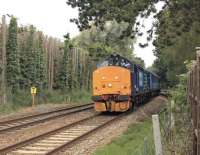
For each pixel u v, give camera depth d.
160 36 29.98
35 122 24.52
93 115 30.45
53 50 49.03
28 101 39.09
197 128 9.05
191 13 27.39
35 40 43.12
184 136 15.41
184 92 20.59
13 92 38.25
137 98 37.53
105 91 31.92
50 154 14.77
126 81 31.86
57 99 45.66
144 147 11.12
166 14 29.11
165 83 88.00
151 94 54.62
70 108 37.06
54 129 20.62
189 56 38.06
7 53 37.81
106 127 23.30
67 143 16.72
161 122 19.55
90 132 20.31
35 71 42.25
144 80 42.78
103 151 15.27
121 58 33.25
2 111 32.66
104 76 32.06
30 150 15.67
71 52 52.09
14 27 38.12
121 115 30.55
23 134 20.03
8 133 20.30
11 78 37.72
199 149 8.59
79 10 31.41
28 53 41.38
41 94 43.53
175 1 27.77
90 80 63.00
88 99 52.84
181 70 41.94
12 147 15.73
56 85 49.59
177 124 18.00
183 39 36.53
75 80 53.56
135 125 23.41
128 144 16.95
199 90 8.66
